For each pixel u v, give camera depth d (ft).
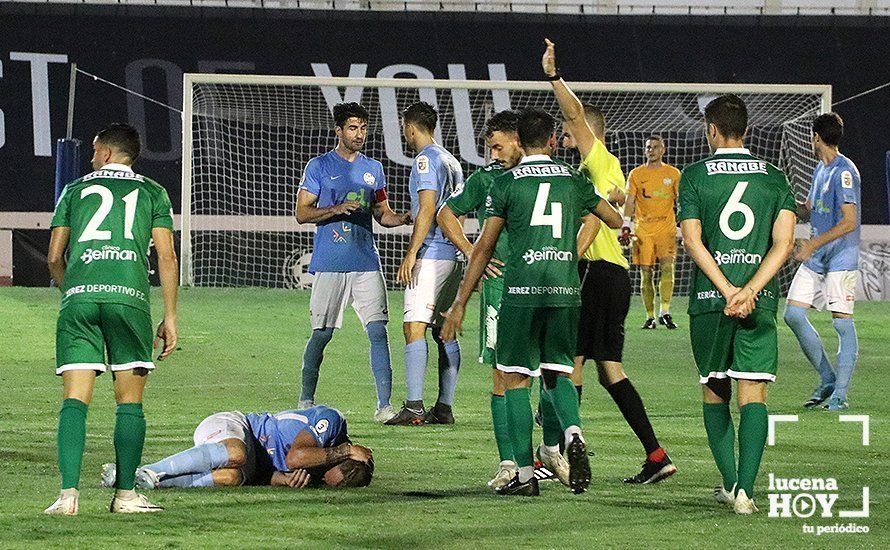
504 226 43.96
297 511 38.65
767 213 40.57
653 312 108.37
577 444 40.98
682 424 62.13
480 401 71.41
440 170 62.39
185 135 134.41
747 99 152.97
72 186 39.47
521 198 42.57
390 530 35.86
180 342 94.17
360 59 161.68
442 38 163.02
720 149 41.45
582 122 46.16
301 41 161.58
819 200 69.46
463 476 47.01
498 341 42.93
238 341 95.86
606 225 45.62
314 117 159.02
